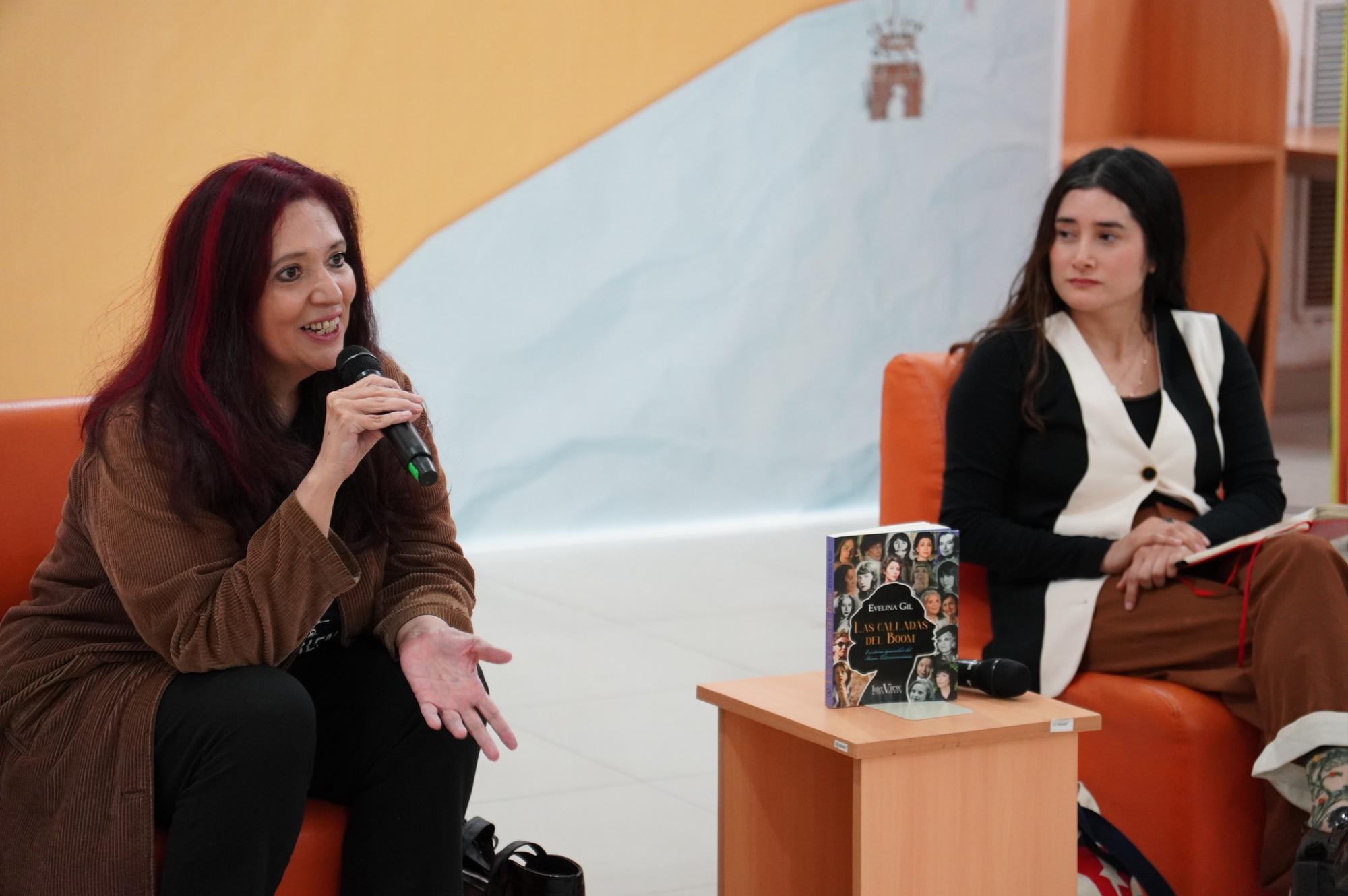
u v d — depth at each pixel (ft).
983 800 10.77
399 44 25.88
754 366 30.12
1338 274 19.61
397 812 10.05
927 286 31.55
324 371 10.85
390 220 26.27
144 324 11.82
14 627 10.15
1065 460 14.20
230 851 9.23
